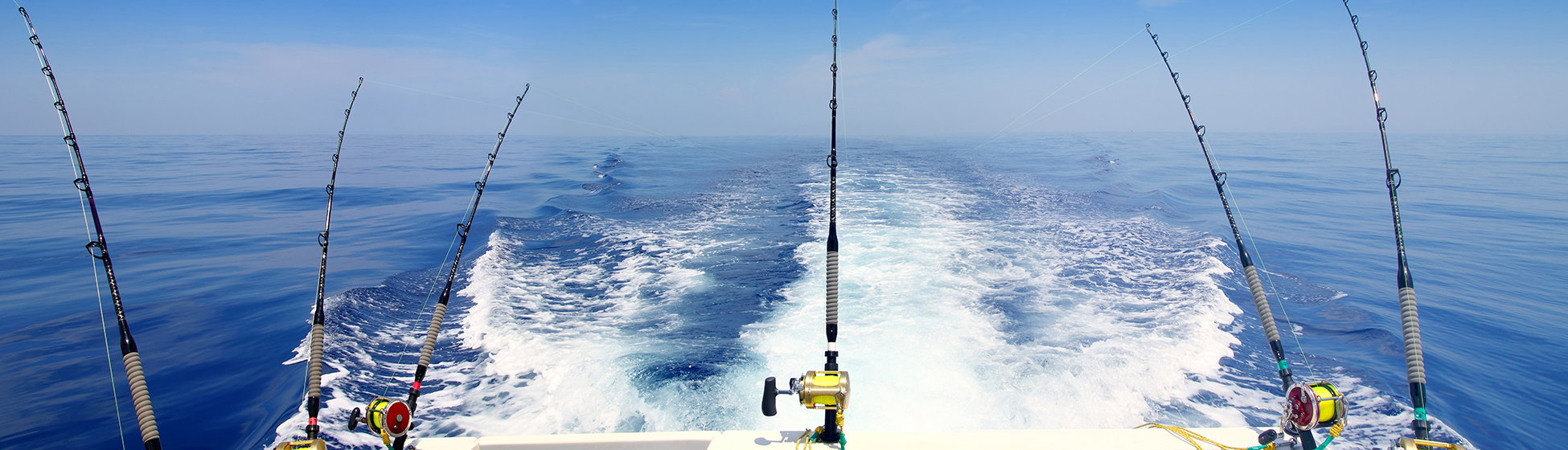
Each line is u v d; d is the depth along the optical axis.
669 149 36.84
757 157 27.33
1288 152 35.94
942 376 4.70
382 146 48.72
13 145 51.81
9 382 4.99
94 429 4.32
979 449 2.02
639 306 6.48
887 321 5.82
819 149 33.62
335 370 4.98
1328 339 5.65
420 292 7.21
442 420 4.23
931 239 9.18
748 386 4.62
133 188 18.27
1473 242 10.30
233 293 7.33
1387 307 6.64
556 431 4.10
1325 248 9.68
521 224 11.11
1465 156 32.78
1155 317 5.91
